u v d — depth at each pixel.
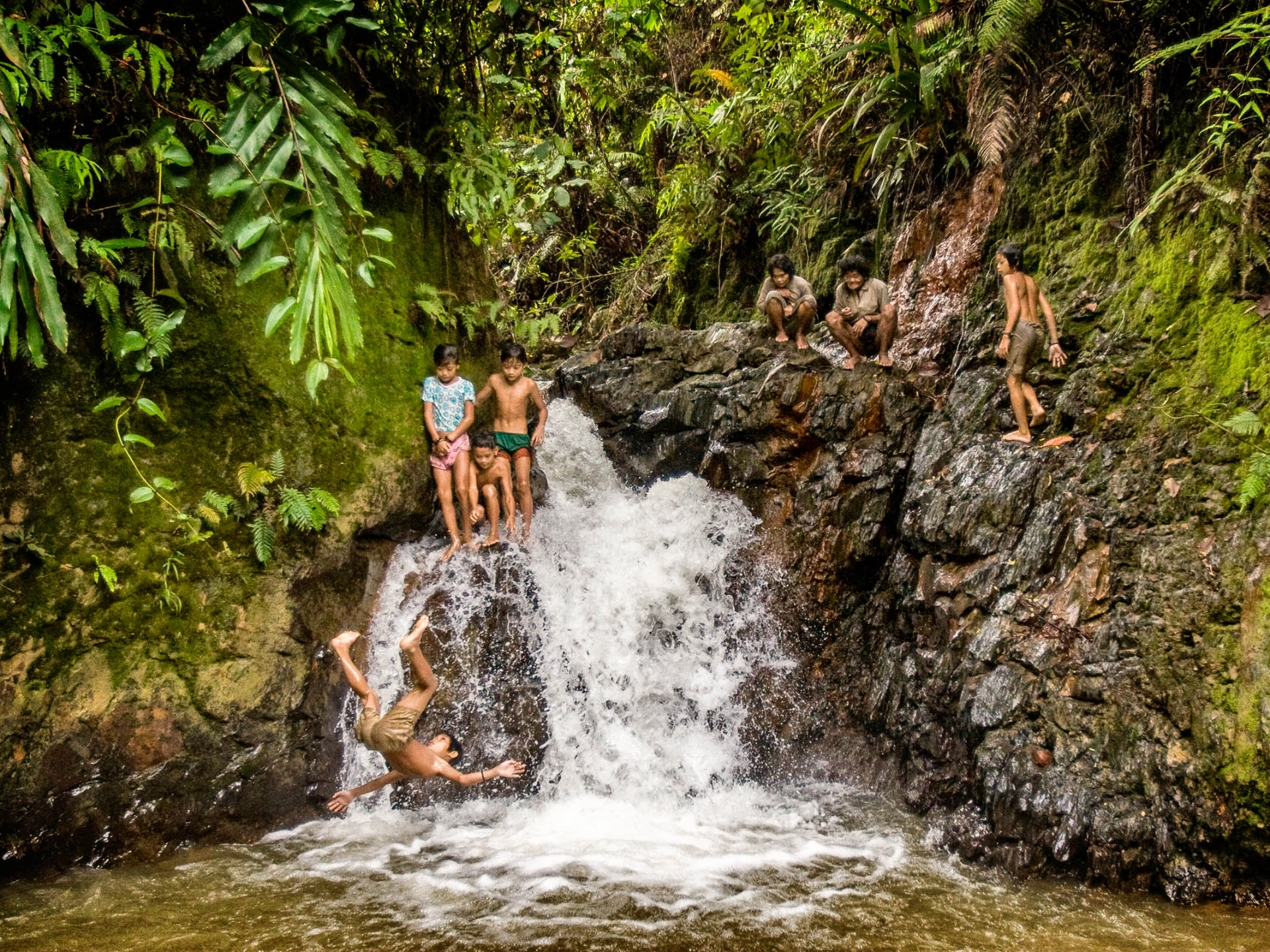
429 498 6.84
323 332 4.04
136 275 5.19
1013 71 7.07
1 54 4.17
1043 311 6.40
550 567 7.05
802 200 10.12
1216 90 5.33
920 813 5.81
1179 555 5.09
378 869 5.04
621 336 8.92
